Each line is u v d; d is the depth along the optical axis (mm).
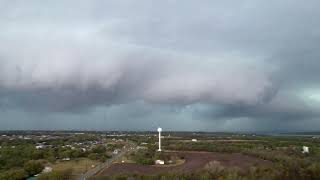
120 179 191125
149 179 188000
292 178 194625
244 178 185875
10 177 197000
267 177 190625
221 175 194375
